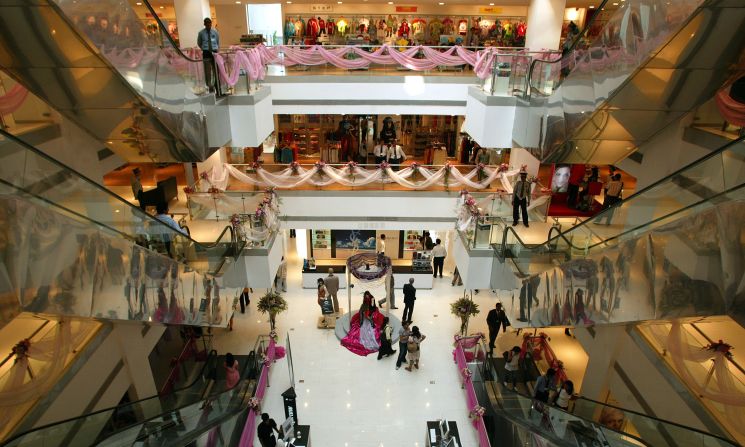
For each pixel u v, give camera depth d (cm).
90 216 499
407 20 1741
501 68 1076
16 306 393
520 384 1102
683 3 508
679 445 511
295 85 1287
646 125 761
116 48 589
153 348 1024
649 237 511
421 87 1291
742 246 376
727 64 590
